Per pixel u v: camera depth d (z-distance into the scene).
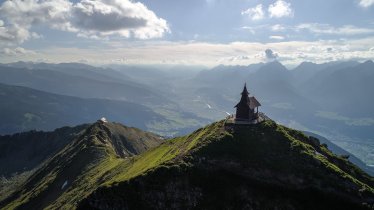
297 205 81.88
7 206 186.88
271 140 98.06
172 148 115.06
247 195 84.44
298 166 88.50
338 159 101.00
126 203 83.88
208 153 93.88
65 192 154.88
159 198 84.31
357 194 81.88
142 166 108.75
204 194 85.19
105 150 196.00
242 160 91.69
